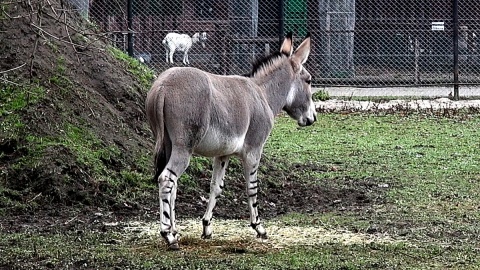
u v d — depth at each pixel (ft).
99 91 53.16
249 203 36.68
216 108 33.60
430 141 66.95
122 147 48.62
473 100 86.28
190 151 32.99
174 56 89.66
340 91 89.86
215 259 32.94
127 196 44.60
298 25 91.35
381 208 44.52
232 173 50.14
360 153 62.13
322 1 91.86
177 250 34.22
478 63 93.35
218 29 89.81
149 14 90.33
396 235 38.14
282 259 33.06
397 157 60.54
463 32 93.86
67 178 43.60
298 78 39.04
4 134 45.80
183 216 42.06
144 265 31.78
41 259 32.78
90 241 36.01
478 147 64.18
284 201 46.78
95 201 43.21
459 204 45.47
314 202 46.39
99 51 55.72
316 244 36.11
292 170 55.11
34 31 48.03
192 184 47.42
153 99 32.96
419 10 96.43
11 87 48.85
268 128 36.37
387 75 92.89
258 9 94.12
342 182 52.06
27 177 43.57
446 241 36.99
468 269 32.17
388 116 79.00
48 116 47.52
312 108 40.14
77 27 57.06
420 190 49.37
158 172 33.30
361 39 93.86
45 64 51.75
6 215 40.93
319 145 65.36
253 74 37.24
